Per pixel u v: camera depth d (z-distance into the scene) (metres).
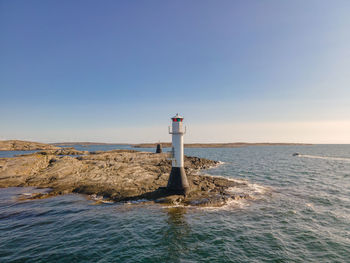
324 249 11.05
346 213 16.12
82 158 38.12
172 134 19.97
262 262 9.88
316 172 35.38
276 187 24.16
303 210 16.86
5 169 26.11
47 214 15.88
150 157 43.16
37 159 29.36
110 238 12.16
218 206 17.75
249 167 42.38
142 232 12.98
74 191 21.78
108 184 22.38
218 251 10.88
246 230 13.35
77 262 9.74
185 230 13.31
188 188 20.02
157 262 9.88
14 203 18.34
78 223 14.26
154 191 20.20
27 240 11.87
